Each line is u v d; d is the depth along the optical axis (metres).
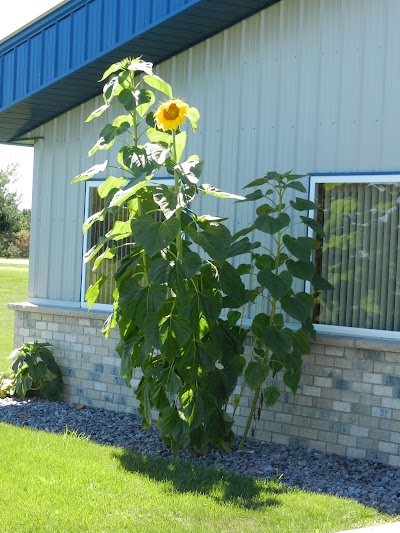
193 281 6.51
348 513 5.14
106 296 8.91
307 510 5.18
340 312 7.04
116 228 6.66
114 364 8.65
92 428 7.77
